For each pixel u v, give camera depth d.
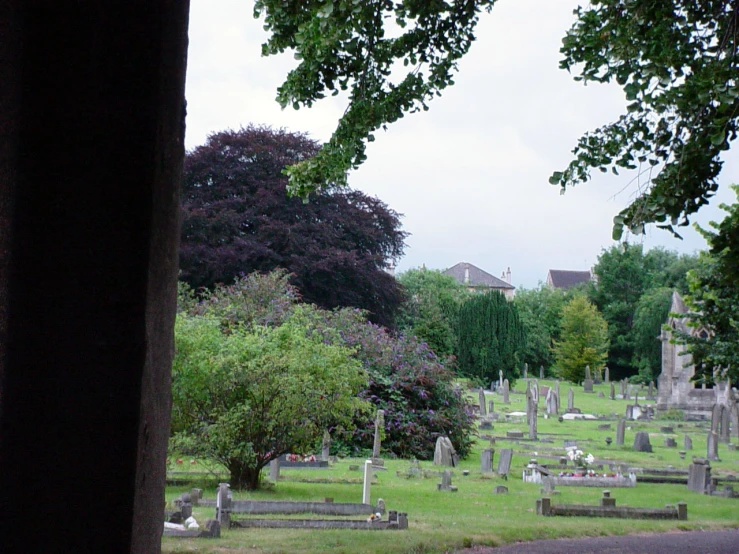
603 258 80.62
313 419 14.52
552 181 9.40
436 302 62.53
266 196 38.16
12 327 2.47
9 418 2.44
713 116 7.62
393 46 9.63
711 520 13.91
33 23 2.55
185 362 13.52
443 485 16.14
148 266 2.53
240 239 36.12
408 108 9.91
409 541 9.53
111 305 2.49
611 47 8.76
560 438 31.78
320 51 9.06
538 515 13.22
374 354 25.09
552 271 128.75
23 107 2.53
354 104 9.72
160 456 2.67
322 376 14.12
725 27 8.13
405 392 24.59
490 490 16.59
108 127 2.54
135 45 2.57
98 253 2.50
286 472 18.33
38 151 2.52
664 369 48.22
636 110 8.30
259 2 8.84
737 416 33.97
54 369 2.46
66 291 2.48
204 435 13.63
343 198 40.44
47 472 2.43
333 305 37.53
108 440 2.45
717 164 7.59
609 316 79.06
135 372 2.49
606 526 12.16
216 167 39.19
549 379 72.12
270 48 9.32
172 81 2.69
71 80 2.54
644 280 79.31
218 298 26.62
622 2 8.16
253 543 9.08
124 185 2.53
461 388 25.81
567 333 68.06
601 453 27.22
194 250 35.50
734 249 9.41
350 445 23.17
